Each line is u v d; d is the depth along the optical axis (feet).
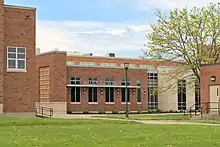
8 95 130.72
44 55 192.24
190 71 170.09
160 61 156.97
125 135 69.82
